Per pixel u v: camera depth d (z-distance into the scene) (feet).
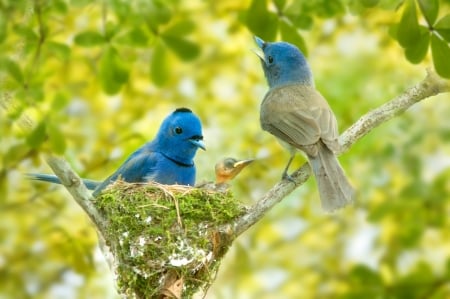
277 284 51.39
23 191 45.88
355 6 36.24
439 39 32.86
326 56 54.29
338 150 34.06
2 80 32.60
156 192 34.32
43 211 47.57
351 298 41.57
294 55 41.29
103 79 35.81
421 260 42.47
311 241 53.01
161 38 35.04
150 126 52.34
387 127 48.93
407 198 45.91
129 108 53.83
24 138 32.94
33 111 32.63
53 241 46.83
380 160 48.60
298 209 52.70
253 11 35.83
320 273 50.49
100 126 52.54
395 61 53.72
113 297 47.91
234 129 52.90
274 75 41.55
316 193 50.88
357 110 50.24
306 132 35.60
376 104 50.62
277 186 34.06
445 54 32.81
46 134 31.81
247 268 50.21
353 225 53.06
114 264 33.96
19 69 32.65
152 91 54.34
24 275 48.44
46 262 48.62
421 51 33.06
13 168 41.39
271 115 37.52
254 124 53.67
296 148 36.04
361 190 49.34
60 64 49.67
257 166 51.34
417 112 50.24
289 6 36.04
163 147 41.88
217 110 54.90
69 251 46.39
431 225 46.50
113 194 34.19
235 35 54.54
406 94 34.81
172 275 33.24
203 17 53.72
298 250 52.85
